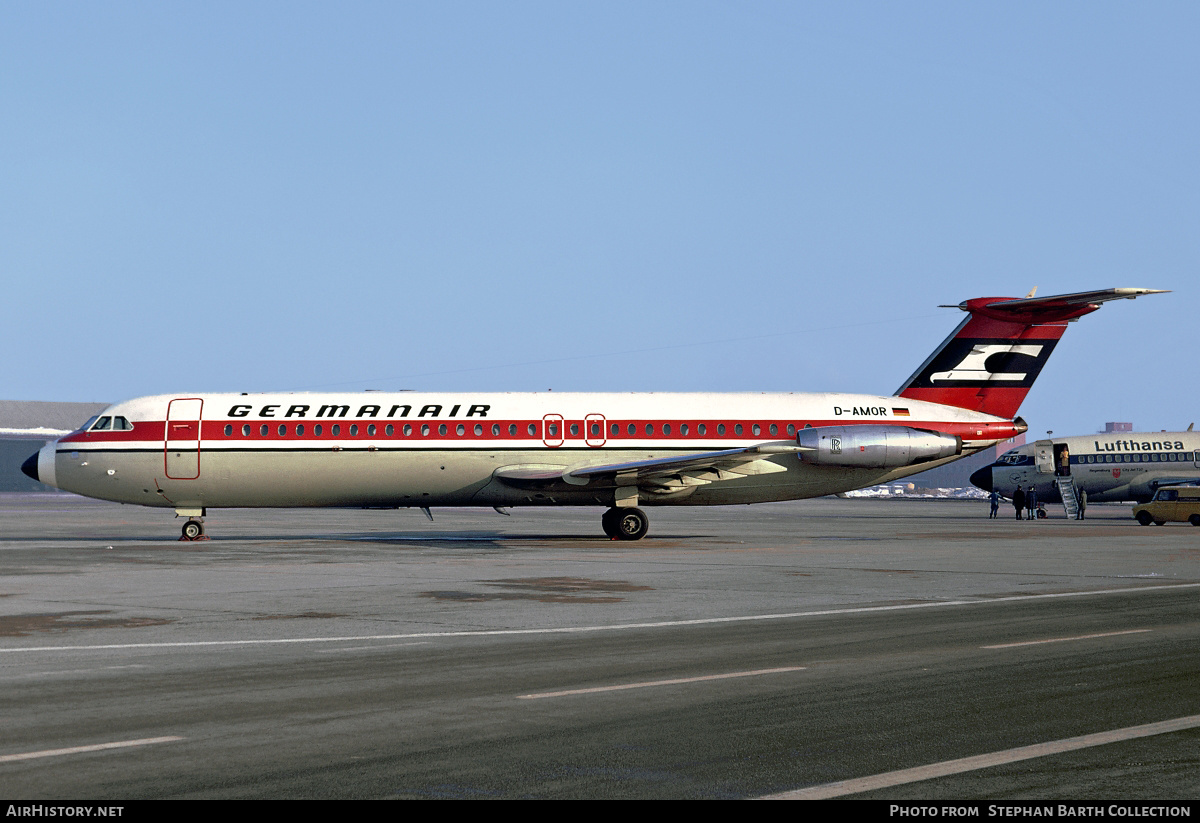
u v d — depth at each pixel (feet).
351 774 27.84
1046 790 26.63
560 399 130.82
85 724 33.37
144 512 259.39
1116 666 43.91
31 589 72.84
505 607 63.87
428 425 126.41
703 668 43.50
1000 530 164.25
